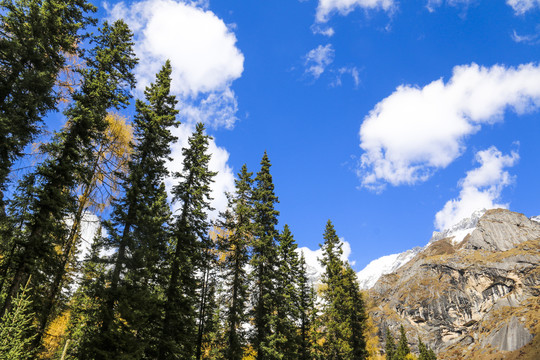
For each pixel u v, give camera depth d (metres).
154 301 18.36
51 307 14.98
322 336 35.59
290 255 35.88
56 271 15.10
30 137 15.05
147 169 20.20
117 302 16.83
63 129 16.59
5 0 15.20
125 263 17.28
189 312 21.03
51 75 15.84
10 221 14.16
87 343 15.72
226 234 30.17
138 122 20.97
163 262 21.59
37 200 14.54
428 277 188.38
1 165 13.59
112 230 17.30
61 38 17.19
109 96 18.56
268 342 27.42
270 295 28.92
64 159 16.17
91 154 17.34
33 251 13.98
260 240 29.64
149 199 19.86
